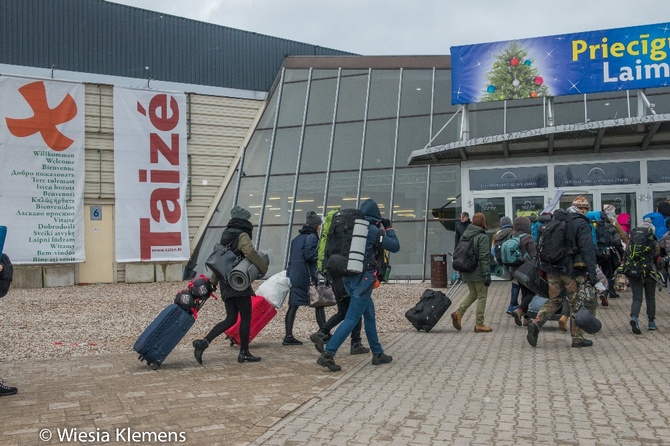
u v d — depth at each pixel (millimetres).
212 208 24844
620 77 17047
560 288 9117
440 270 18812
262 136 25594
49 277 21453
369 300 8125
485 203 18781
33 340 10648
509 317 12547
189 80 24828
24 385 7203
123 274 23000
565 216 9016
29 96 21453
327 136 24578
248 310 8586
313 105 25547
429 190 22188
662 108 20969
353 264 7754
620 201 17703
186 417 5781
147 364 8242
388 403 6184
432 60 25203
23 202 21203
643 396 6242
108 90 23047
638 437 5016
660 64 16734
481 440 5008
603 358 8219
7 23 21609
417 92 24594
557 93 17672
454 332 10945
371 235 7965
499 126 22406
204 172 24797
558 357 8375
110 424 5590
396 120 24078
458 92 18531
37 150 21500
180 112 24281
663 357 8156
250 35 26344
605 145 17703
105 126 22938
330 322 8852
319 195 23328
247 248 8422
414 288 18609
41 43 22172
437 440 5027
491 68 18266
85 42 22953
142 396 6602
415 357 8672
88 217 22594
